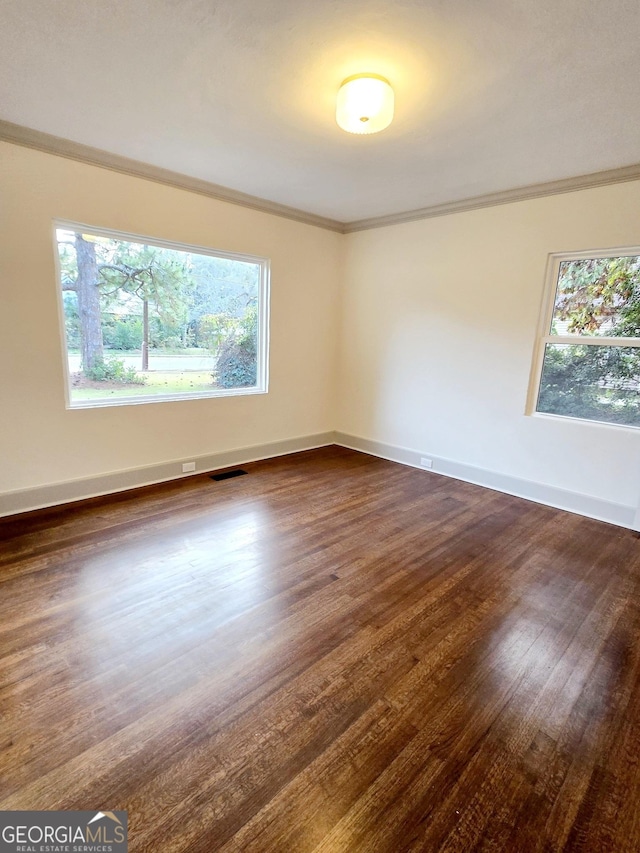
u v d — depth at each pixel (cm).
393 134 251
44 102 227
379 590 229
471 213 373
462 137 252
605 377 323
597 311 322
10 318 277
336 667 175
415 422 440
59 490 316
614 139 250
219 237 370
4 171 262
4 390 282
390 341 451
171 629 194
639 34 163
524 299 350
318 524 306
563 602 224
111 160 296
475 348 385
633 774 135
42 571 234
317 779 130
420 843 115
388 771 134
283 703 157
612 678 175
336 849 112
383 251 444
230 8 158
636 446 307
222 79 203
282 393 456
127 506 322
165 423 368
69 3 156
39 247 281
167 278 360
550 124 234
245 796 125
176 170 321
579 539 294
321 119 238
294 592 225
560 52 175
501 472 380
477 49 175
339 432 520
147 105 228
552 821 121
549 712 158
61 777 128
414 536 292
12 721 145
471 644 191
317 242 454
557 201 324
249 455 439
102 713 150
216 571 241
